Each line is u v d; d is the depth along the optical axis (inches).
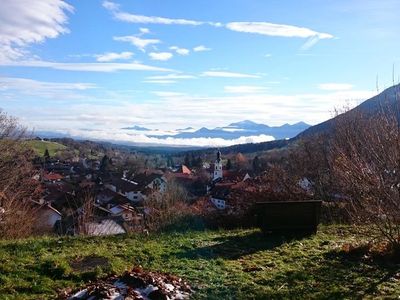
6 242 411.2
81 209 880.9
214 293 278.5
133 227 736.3
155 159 5019.7
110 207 1781.5
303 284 307.7
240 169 2637.8
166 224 623.2
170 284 277.3
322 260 372.8
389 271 341.7
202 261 357.4
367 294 288.5
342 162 442.0
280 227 468.4
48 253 364.2
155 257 361.7
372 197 377.1
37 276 291.0
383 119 400.2
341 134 874.1
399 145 360.5
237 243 431.5
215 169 2883.9
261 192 980.6
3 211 799.1
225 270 336.2
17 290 269.0
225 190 1555.1
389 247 383.6
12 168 1014.4
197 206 992.9
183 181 2536.9
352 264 361.1
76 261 335.0
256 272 334.0
